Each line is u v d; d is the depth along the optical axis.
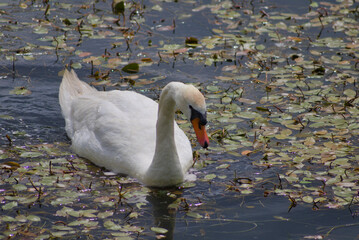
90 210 10.09
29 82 15.21
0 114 13.69
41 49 16.88
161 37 18.05
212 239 9.42
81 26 18.27
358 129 13.22
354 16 19.84
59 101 13.80
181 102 10.48
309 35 18.47
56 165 11.81
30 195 10.58
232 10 20.11
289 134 12.96
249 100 14.47
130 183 11.30
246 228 9.75
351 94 14.74
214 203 10.56
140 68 16.27
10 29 17.80
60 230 9.49
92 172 11.71
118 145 11.76
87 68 16.03
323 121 13.51
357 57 16.95
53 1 20.17
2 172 11.41
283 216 10.12
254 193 10.89
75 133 12.72
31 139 12.84
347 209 10.32
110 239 9.27
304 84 15.34
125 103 12.43
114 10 19.53
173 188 11.12
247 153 12.31
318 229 9.73
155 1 20.77
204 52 17.19
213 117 13.75
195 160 12.13
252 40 17.89
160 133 10.95
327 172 11.51
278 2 21.03
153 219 10.01
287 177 11.26
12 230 9.45
